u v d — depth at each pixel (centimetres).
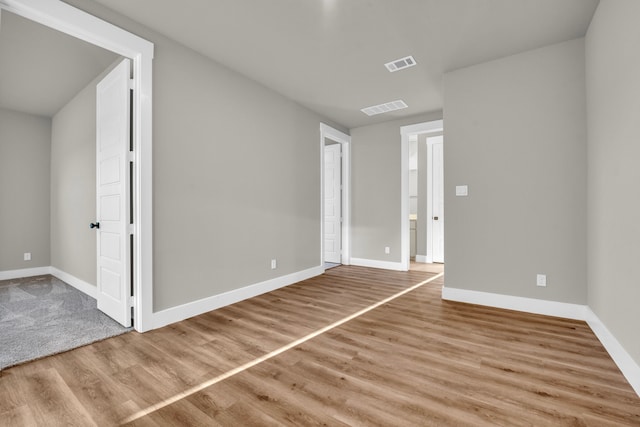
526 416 149
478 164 325
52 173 483
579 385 175
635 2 171
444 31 268
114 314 276
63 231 441
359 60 317
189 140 290
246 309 313
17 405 159
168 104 273
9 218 458
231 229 333
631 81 177
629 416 148
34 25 256
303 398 165
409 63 325
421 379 183
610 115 212
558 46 288
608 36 213
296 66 330
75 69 335
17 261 464
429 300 344
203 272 303
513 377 184
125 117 253
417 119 497
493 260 318
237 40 280
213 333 252
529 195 300
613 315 208
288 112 418
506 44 289
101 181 294
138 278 253
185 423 146
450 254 342
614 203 205
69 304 326
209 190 309
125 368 196
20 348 221
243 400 163
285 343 233
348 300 346
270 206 387
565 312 284
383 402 161
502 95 313
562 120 286
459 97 336
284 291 384
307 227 458
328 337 244
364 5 234
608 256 218
